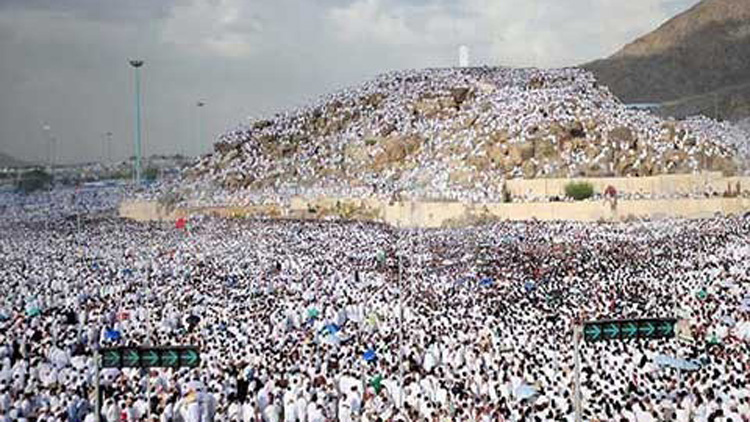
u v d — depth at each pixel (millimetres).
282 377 29438
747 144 116875
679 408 24234
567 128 107312
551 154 105312
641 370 28516
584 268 56938
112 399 26641
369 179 119750
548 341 33562
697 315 38500
